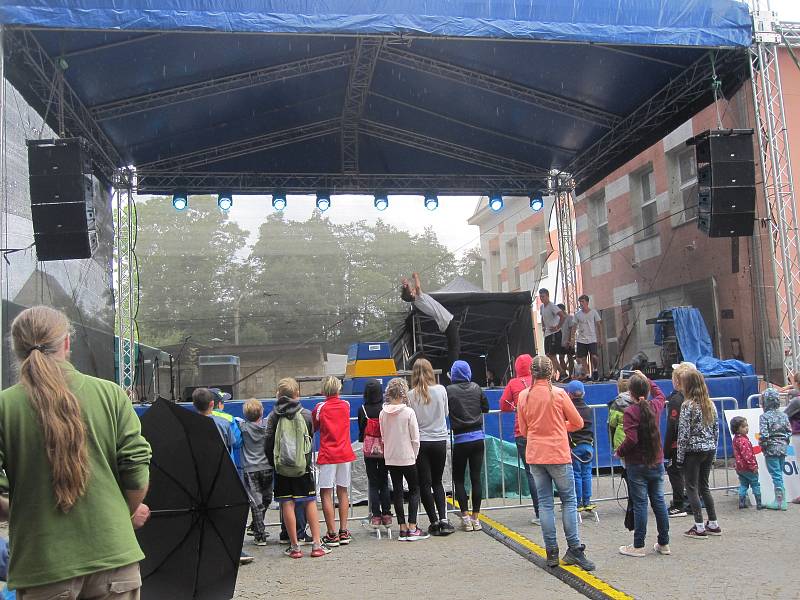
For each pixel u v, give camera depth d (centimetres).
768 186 1041
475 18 952
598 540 662
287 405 654
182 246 3378
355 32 929
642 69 1202
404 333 1477
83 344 1277
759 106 1048
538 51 1173
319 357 2231
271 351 2216
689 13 1004
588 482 759
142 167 1516
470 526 730
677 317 1224
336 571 596
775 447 778
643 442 588
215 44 1119
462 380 733
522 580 545
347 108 1418
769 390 797
